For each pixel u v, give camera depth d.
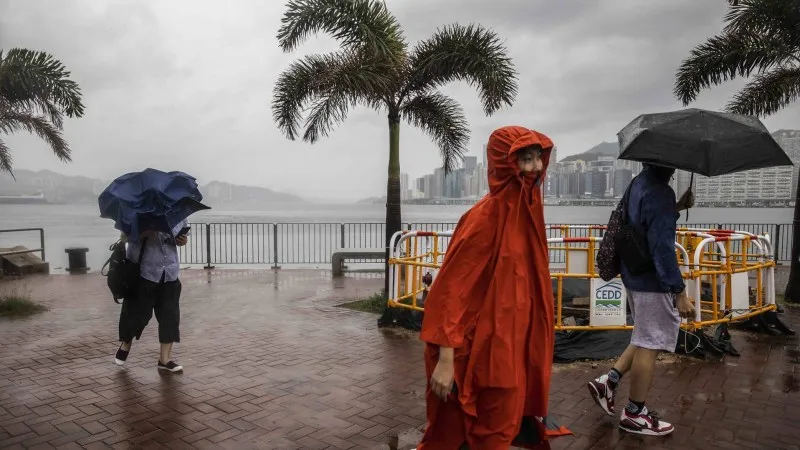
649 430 3.92
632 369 3.92
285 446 3.80
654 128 3.83
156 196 5.02
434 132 9.85
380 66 7.98
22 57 9.42
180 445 3.82
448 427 2.46
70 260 13.32
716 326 6.27
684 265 5.98
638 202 3.78
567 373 5.36
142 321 5.47
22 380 5.22
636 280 3.86
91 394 4.84
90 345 6.52
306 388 5.00
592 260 6.18
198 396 4.79
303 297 9.88
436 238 7.28
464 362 2.40
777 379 5.15
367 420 4.26
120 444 3.84
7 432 4.04
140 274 5.37
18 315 8.25
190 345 6.50
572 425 4.12
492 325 2.40
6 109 11.64
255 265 16.64
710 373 5.31
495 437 2.37
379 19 8.04
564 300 7.34
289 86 8.66
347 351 6.23
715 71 9.54
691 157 3.68
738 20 9.05
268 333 7.09
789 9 8.41
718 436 3.92
